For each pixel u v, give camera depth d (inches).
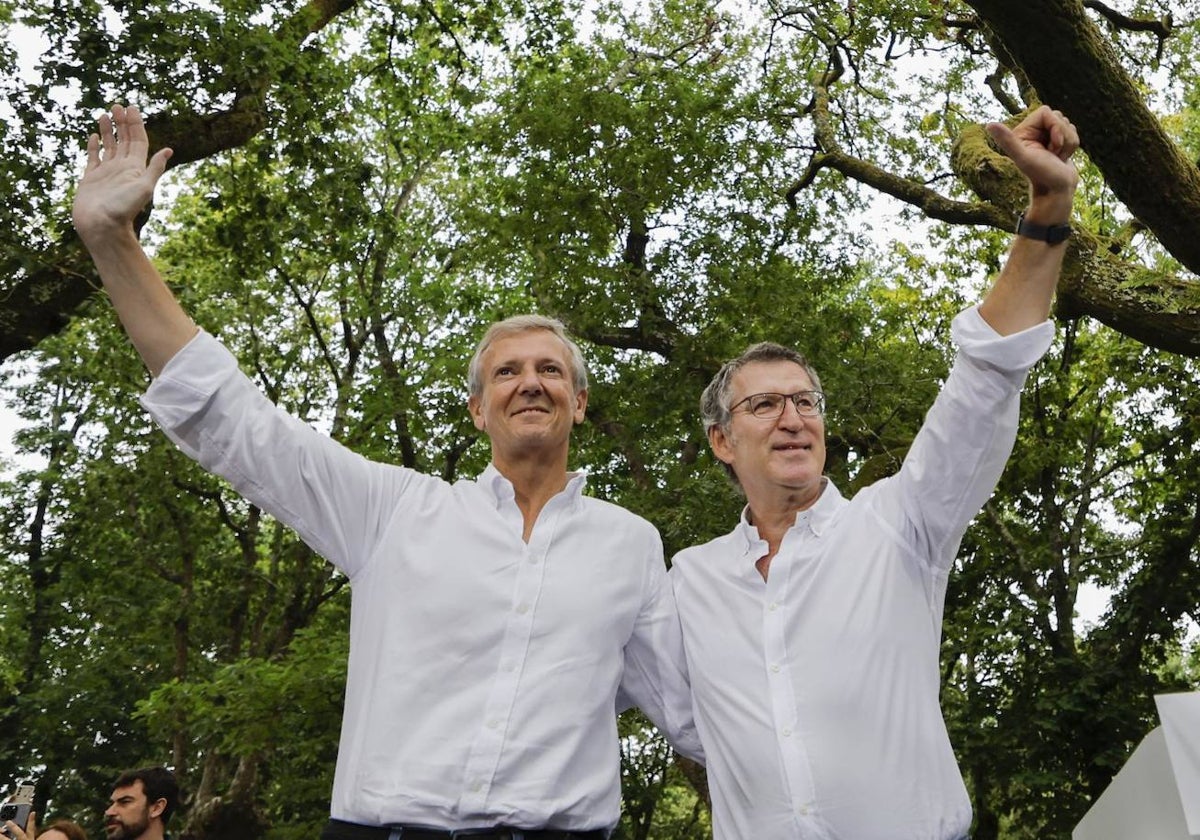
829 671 97.7
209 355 95.9
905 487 100.7
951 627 579.2
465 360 599.2
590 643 98.3
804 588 101.4
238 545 812.0
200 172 436.1
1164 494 617.3
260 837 612.1
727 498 446.0
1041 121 87.7
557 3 493.0
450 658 95.0
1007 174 318.7
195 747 773.3
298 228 392.8
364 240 634.2
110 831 208.8
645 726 623.8
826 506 105.3
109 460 737.0
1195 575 562.9
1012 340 90.9
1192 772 99.3
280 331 740.0
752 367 111.2
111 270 93.6
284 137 376.2
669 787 801.6
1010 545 586.2
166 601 756.6
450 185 695.7
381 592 99.2
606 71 550.3
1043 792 544.7
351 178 393.7
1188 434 585.9
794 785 95.5
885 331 596.7
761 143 531.5
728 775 101.1
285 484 98.6
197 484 735.1
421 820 89.7
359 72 502.6
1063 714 525.0
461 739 91.9
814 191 559.8
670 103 526.9
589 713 96.2
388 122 588.1
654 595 107.4
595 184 524.4
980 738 543.5
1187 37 425.1
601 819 94.7
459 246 652.7
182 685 496.1
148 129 324.8
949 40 478.9
